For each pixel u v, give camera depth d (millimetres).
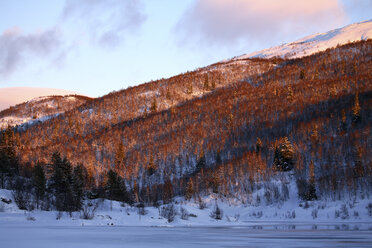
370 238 46594
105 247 31609
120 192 117000
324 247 35375
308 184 136625
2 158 114312
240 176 166625
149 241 38312
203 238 43594
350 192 125250
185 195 151375
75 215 76625
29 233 44094
